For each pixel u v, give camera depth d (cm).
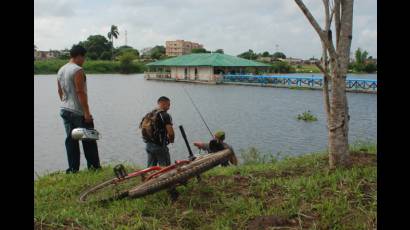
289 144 1828
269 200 550
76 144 785
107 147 1744
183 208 544
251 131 2169
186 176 548
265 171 682
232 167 727
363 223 463
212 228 486
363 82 4744
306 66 14538
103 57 16012
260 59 13612
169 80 7712
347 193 537
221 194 578
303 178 605
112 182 610
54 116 2752
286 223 485
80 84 748
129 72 12812
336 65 639
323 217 486
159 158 723
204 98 4144
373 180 567
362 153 747
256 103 3638
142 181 614
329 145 664
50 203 583
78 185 680
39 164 1481
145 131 723
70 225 486
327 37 618
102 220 502
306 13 608
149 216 525
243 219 503
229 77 6819
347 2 627
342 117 647
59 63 11812
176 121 2545
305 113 2717
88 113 761
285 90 5278
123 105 3528
